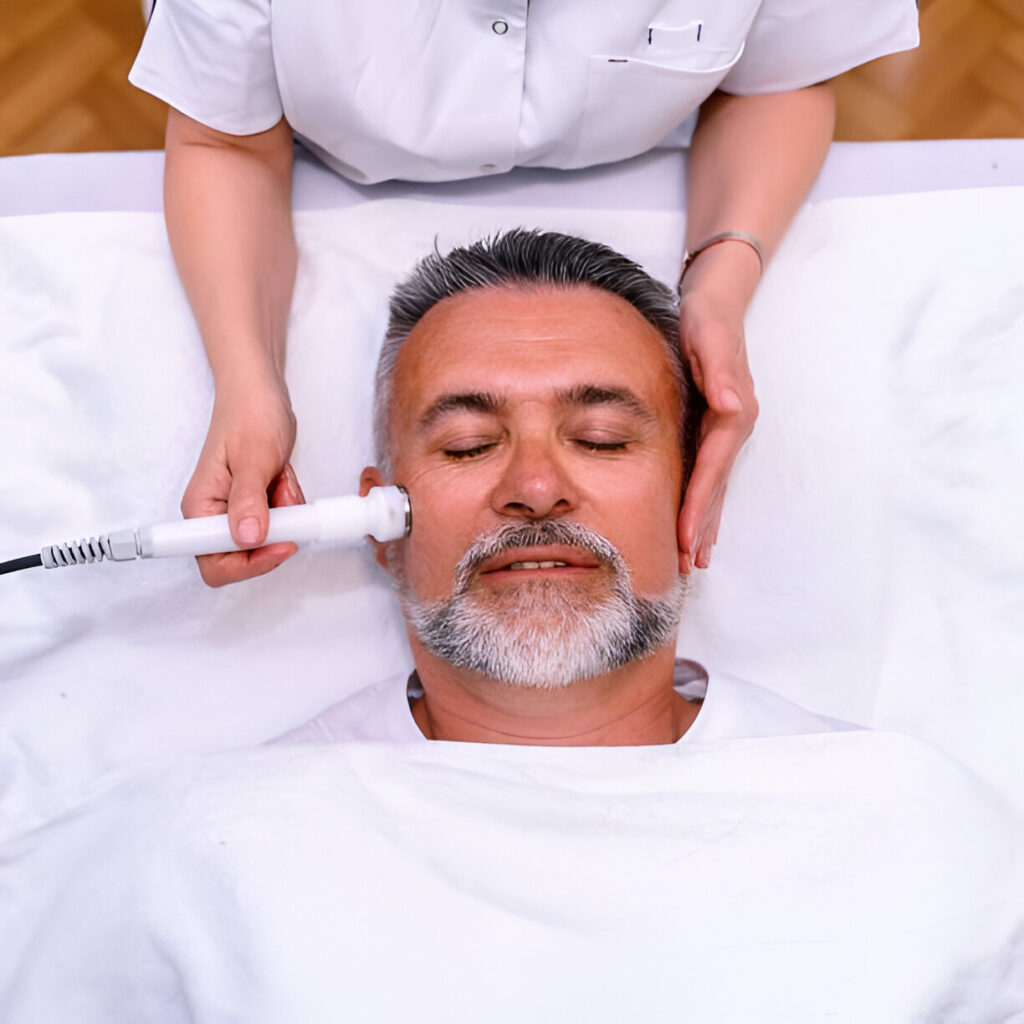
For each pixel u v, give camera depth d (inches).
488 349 43.1
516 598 41.3
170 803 38.3
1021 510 51.6
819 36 48.5
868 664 51.1
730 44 45.9
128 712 48.8
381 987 34.0
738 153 51.9
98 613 49.0
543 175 54.4
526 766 39.7
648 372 44.0
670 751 40.0
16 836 44.0
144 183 54.0
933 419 52.2
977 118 75.2
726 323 46.8
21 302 51.5
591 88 46.9
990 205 53.7
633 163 54.9
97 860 38.6
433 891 35.6
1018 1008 37.3
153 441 50.3
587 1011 34.3
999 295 53.1
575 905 36.3
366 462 51.5
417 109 47.3
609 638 41.4
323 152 52.6
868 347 52.7
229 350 46.7
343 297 52.5
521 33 44.9
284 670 50.0
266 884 35.5
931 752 40.4
